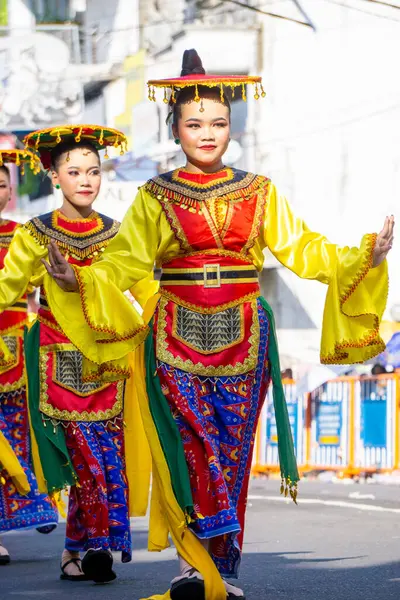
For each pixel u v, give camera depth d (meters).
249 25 29.14
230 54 29.41
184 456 6.97
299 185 27.73
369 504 14.28
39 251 8.98
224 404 7.09
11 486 10.40
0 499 10.39
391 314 23.88
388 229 6.92
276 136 28.23
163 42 31.56
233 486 7.15
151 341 7.17
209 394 7.10
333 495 15.82
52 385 8.80
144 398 7.29
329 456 19.09
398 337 19.56
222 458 7.11
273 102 28.48
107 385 8.88
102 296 7.08
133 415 9.11
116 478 8.76
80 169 9.06
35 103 30.36
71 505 8.81
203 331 7.10
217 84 7.14
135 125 31.39
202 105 7.17
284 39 28.39
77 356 8.84
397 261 24.98
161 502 7.10
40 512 10.45
